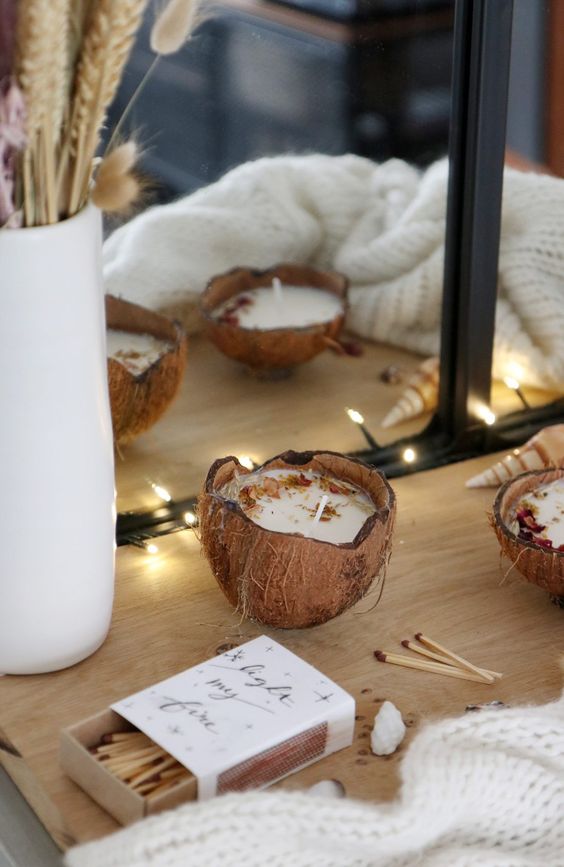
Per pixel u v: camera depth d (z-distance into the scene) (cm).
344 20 114
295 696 99
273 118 116
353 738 101
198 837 91
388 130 119
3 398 95
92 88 91
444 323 122
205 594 111
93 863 92
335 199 121
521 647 107
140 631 108
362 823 93
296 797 93
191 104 113
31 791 99
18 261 93
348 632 108
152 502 118
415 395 124
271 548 101
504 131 115
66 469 98
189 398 121
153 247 116
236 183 117
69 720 102
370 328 124
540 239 123
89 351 97
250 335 120
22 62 89
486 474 120
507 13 112
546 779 96
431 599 111
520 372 128
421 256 122
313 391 124
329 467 109
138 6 89
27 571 100
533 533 108
